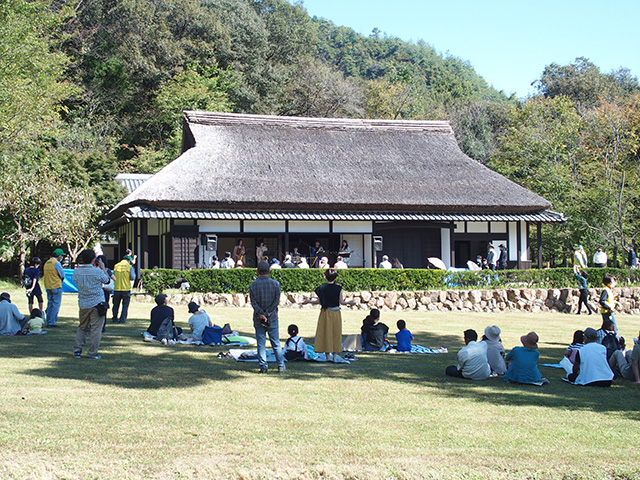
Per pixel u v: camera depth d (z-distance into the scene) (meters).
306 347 10.47
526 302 21.19
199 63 50.12
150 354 10.28
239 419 6.54
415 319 17.58
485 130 54.28
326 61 88.94
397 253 28.45
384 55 103.50
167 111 45.53
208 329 11.73
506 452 5.86
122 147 47.00
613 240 31.33
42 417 6.32
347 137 29.64
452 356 11.39
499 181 28.28
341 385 8.42
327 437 6.06
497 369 9.70
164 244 25.41
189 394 7.55
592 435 6.48
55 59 33.81
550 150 37.03
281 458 5.47
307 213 25.03
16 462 5.16
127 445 5.64
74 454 5.39
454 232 28.20
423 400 7.74
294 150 27.62
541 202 27.25
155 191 22.78
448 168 28.58
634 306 22.52
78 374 8.45
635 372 9.56
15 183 25.64
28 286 14.24
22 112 28.53
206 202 23.22
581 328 16.98
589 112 36.75
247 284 19.53
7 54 28.09
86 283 9.62
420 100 62.91
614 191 30.97
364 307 19.56
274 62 57.12
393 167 27.86
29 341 11.28
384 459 5.54
